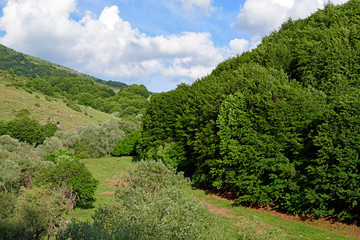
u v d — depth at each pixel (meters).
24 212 12.82
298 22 52.38
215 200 28.92
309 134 22.53
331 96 26.73
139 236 8.38
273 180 24.72
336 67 29.08
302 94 24.95
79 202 23.94
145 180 15.98
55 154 40.00
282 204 23.72
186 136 35.12
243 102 27.98
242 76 32.34
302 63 34.03
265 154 24.77
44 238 13.41
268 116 25.30
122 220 9.64
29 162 24.09
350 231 19.61
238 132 26.52
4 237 10.84
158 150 40.06
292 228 20.66
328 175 19.69
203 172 32.69
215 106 30.36
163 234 8.86
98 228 9.20
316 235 19.22
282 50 37.78
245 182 25.22
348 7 44.06
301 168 24.06
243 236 13.58
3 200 13.98
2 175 20.58
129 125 80.19
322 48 31.77
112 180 36.94
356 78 27.64
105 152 67.25
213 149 29.12
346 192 19.03
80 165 22.83
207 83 39.06
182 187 16.83
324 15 45.09
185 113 36.34
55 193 17.28
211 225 10.84
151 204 10.70
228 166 27.56
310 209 22.95
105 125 73.88
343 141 19.55
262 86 28.08
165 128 44.03
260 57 39.72
